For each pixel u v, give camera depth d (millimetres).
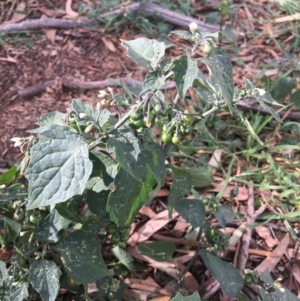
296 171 2410
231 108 1230
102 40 3094
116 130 1248
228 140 2561
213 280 1912
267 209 2242
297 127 2561
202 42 1244
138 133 1464
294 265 2006
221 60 1231
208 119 2568
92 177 1476
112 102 1387
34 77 2824
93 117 1312
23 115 2604
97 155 1442
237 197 2273
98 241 1505
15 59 2916
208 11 3416
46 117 1460
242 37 3207
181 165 2373
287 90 2598
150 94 1251
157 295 1856
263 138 2574
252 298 1836
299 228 2166
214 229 1764
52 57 2955
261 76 2807
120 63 2959
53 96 2721
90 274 1395
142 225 2125
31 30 3098
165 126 1349
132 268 1890
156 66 1272
